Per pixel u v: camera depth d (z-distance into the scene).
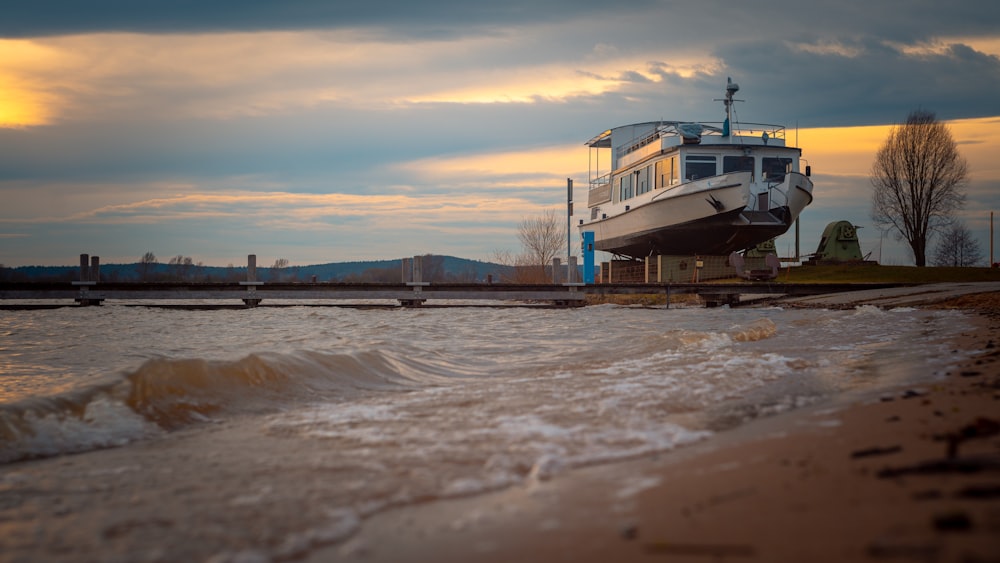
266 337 14.16
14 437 4.92
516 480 3.82
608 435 4.86
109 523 3.29
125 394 5.92
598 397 6.37
